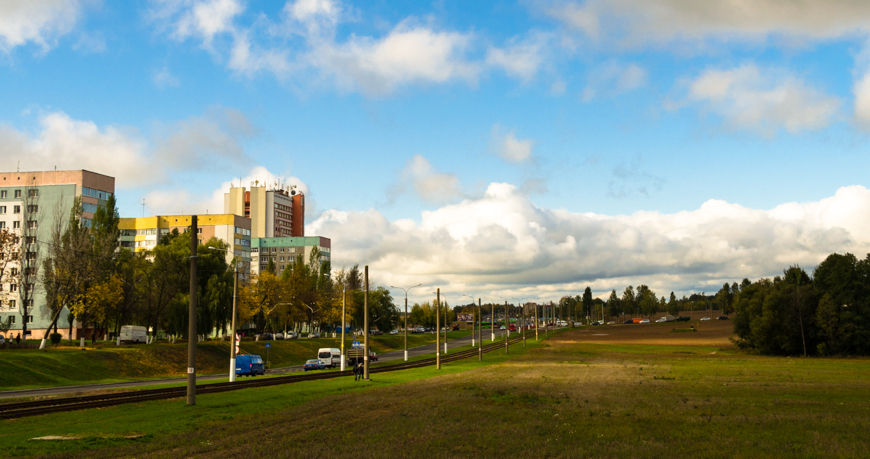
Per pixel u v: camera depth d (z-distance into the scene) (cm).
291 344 11188
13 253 8125
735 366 7106
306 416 2828
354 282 17050
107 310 8619
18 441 2138
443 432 2352
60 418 2750
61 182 12825
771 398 3591
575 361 8356
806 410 3022
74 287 7800
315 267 15200
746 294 11638
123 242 17475
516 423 2605
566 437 2242
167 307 9444
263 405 3266
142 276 9400
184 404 3303
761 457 1844
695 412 2950
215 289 9512
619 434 2306
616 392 3975
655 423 2594
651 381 4906
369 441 2141
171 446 2061
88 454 1911
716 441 2138
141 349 7800
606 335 18875
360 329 18000
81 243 8050
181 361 8062
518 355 10500
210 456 1867
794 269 12619
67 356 6700
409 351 13388
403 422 2622
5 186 12862
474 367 7431
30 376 5803
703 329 19462
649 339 16225
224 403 3341
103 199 13375
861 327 10025
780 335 10444
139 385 5338
